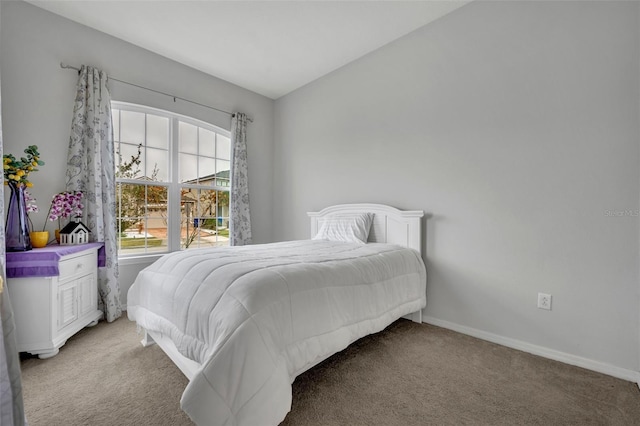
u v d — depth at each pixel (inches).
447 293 97.8
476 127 91.7
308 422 52.1
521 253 83.1
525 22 82.6
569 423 52.5
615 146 69.4
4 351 33.9
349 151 129.2
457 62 96.0
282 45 115.7
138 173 120.8
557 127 77.3
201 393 41.6
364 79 123.3
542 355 78.7
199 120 134.8
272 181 167.2
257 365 43.8
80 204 96.2
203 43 114.2
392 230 109.0
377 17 99.9
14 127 89.5
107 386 62.1
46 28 94.9
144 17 99.0
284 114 160.9
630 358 67.4
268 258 70.9
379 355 77.9
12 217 77.3
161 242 127.1
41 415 52.8
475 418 53.6
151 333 73.4
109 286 101.3
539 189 80.1
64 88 98.3
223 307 49.8
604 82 70.8
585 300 73.2
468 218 93.4
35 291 73.6
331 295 62.9
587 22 73.1
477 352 80.1
